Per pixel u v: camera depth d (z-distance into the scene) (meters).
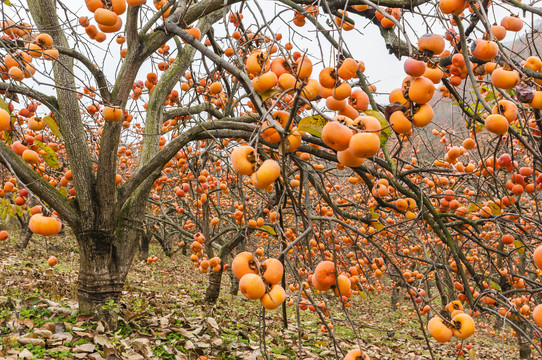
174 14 2.83
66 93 3.84
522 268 5.46
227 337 4.90
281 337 5.82
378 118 1.36
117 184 4.20
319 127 1.28
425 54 1.32
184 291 8.76
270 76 1.35
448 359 6.87
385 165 2.66
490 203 2.62
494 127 1.48
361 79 2.30
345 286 1.38
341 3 2.42
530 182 2.46
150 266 13.12
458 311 1.38
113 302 3.84
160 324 4.74
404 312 13.98
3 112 1.82
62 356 3.11
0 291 4.99
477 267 5.51
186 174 5.54
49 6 3.85
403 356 6.72
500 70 1.50
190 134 3.66
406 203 2.86
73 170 3.80
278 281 1.19
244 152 1.14
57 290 5.64
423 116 1.21
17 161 3.26
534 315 1.17
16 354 3.06
